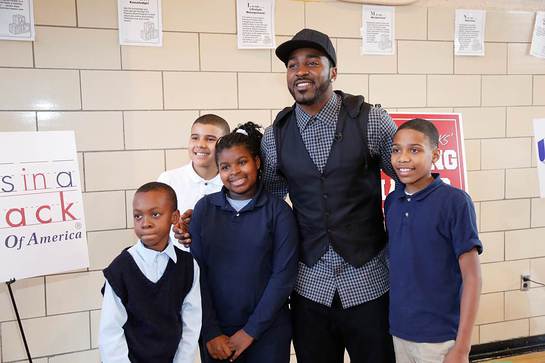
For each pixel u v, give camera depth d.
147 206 1.31
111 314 1.28
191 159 1.95
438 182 1.39
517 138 2.62
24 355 2.02
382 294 1.47
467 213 1.32
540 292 2.71
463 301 1.31
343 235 1.42
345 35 2.31
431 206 1.36
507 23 2.55
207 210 1.50
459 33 2.47
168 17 2.09
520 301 2.68
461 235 1.31
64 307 2.05
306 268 1.49
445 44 2.46
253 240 1.45
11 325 1.99
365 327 1.44
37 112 1.97
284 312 1.51
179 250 1.40
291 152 1.48
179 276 1.36
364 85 2.36
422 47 2.43
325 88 1.41
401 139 1.36
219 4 2.14
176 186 1.90
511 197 2.63
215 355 1.42
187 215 1.61
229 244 1.46
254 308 1.46
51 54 1.96
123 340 1.29
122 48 2.04
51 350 2.05
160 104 2.11
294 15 2.24
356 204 1.44
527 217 2.67
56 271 1.75
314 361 1.52
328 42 1.42
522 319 2.69
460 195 1.35
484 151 2.58
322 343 1.51
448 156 2.31
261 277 1.46
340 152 1.42
